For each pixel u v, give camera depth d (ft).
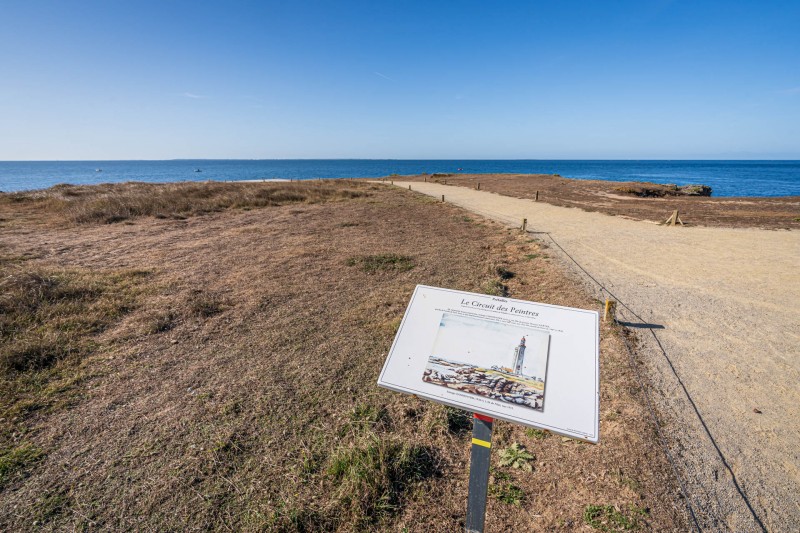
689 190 106.52
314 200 71.41
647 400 13.19
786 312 20.57
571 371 7.55
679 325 19.12
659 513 9.05
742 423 12.23
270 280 25.86
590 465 10.53
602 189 101.04
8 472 10.17
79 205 54.70
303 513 9.00
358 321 19.54
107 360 15.84
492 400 7.37
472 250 34.22
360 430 11.64
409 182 138.82
